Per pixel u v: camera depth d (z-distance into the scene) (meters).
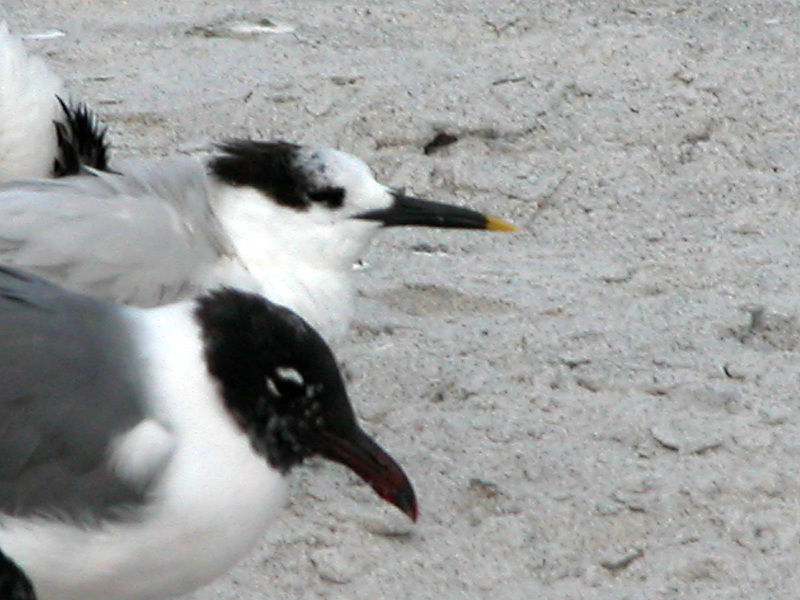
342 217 11.31
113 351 8.59
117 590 8.80
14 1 17.22
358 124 15.01
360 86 15.45
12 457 8.58
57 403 8.54
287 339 8.63
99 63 15.97
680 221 14.04
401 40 16.52
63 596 8.82
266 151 11.30
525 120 15.09
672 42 16.38
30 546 8.63
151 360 8.56
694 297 12.90
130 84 15.52
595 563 10.45
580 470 11.05
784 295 12.89
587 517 10.71
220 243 10.87
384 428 11.46
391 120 15.02
